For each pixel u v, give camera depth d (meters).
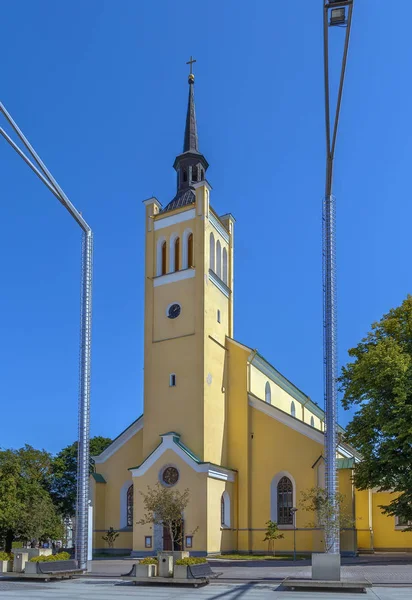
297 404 70.94
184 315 51.09
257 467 49.94
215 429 49.34
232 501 49.09
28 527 59.25
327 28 19.94
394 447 38.06
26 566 29.05
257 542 48.34
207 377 49.22
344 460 47.09
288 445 49.34
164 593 23.22
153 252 54.28
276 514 48.59
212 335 51.06
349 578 26.53
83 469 29.08
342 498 34.31
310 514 47.12
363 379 41.72
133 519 47.06
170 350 50.91
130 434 53.59
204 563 28.03
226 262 56.62
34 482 63.56
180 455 46.28
